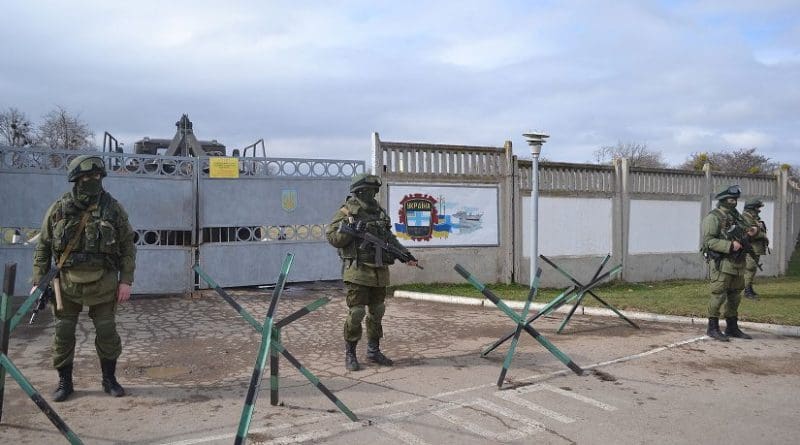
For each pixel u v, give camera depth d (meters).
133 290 9.99
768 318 8.44
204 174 10.52
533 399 5.17
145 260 10.05
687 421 4.66
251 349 6.86
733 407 5.00
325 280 11.53
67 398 5.01
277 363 4.82
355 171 11.71
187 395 5.16
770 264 19.00
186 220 10.32
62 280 4.84
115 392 5.09
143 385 5.44
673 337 7.67
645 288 14.12
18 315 4.12
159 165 10.17
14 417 4.54
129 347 6.88
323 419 4.60
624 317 8.23
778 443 4.24
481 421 4.62
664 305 9.59
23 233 9.34
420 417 4.69
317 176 11.38
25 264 9.30
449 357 6.61
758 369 6.20
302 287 11.29
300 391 5.32
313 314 9.02
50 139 31.11
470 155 12.98
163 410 4.76
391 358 6.56
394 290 11.73
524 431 4.43
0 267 9.19
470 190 12.93
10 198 9.28
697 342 7.39
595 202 14.95
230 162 10.59
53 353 4.94
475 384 5.59
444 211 12.66
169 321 8.34
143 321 8.33
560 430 4.46
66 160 9.63
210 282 4.50
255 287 11.07
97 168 4.84
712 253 7.46
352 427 4.45
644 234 15.86
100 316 5.00
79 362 6.18
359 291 5.96
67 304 4.85
